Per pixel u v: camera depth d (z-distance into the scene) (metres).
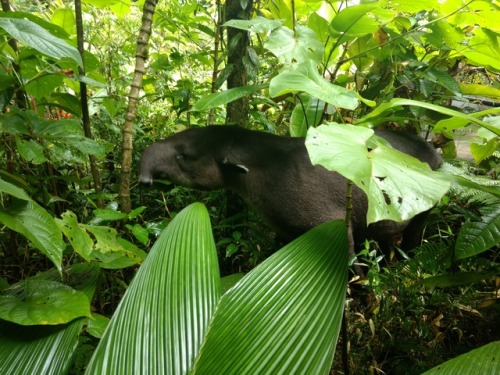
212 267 1.23
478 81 3.48
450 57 2.53
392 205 0.96
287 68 1.83
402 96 2.76
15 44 1.79
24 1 2.86
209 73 3.84
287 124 3.04
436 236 2.38
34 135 1.49
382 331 1.67
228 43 2.39
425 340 1.64
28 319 1.11
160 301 1.10
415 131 2.86
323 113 2.13
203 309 1.07
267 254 2.29
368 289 1.83
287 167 1.95
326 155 1.03
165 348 0.97
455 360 0.98
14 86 1.67
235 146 2.03
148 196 2.63
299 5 2.62
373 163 1.05
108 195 2.00
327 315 1.01
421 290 1.80
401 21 2.26
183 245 1.29
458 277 1.64
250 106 2.79
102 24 3.04
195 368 0.90
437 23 2.20
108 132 2.69
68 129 1.56
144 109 3.12
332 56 2.48
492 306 1.67
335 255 1.18
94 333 1.26
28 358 1.07
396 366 1.57
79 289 1.46
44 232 1.15
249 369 0.88
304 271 1.12
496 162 2.68
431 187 1.03
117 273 1.93
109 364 0.95
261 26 1.87
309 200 1.90
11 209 1.17
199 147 2.05
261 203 2.00
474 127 2.53
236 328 0.98
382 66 2.74
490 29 2.09
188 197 2.56
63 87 2.48
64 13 2.33
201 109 1.93
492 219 1.65
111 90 2.83
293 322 0.98
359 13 1.85
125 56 3.16
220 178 2.10
